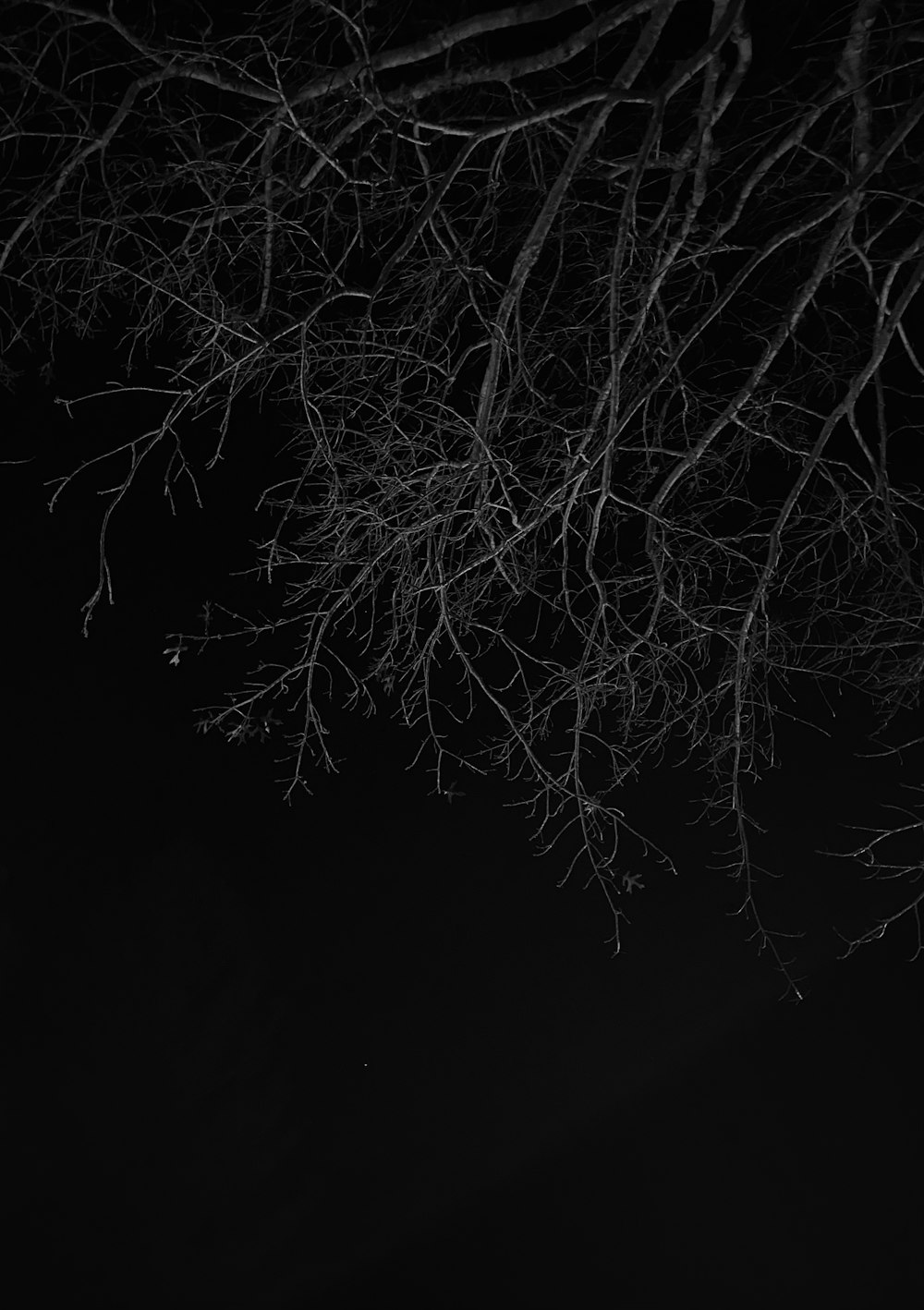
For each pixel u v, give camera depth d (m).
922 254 3.50
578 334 4.23
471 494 4.14
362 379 4.01
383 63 3.21
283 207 3.73
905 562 3.62
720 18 3.09
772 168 4.58
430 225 3.99
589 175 3.77
